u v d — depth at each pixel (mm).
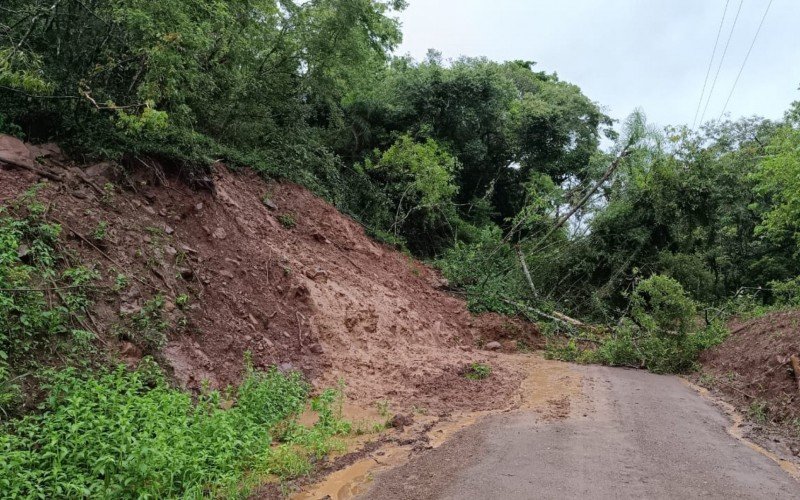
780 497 4750
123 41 8352
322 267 11273
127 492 4324
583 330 14898
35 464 4336
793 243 23047
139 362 6152
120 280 6676
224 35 11344
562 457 5715
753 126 27781
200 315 7543
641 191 17266
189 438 5027
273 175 13344
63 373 5164
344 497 4871
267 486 5059
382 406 7738
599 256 16797
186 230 8695
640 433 6629
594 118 27766
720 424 7277
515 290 16656
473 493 4773
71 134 7996
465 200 26297
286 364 8164
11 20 8414
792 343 8789
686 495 4727
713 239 23609
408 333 11570
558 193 21031
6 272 5582
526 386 9523
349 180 17891
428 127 20250
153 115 7465
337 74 15789
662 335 11812
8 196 6492
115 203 7695
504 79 26062
